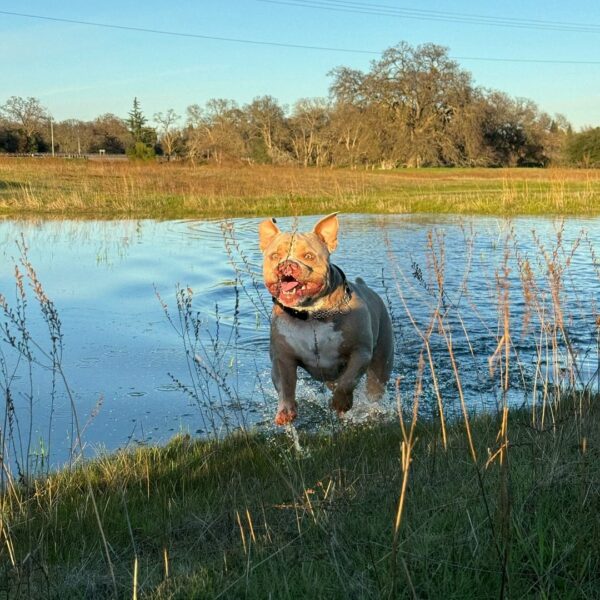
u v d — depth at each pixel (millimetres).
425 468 1810
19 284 2020
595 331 3680
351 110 37844
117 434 2498
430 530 1414
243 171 22016
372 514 1565
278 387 2424
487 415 2396
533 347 3467
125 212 10812
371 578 1271
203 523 1606
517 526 1372
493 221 9484
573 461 1653
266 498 1750
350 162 37156
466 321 3949
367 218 10094
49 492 1831
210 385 3010
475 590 1231
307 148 39281
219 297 4656
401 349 3471
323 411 2811
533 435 1930
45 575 1326
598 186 16594
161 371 3160
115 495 1852
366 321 2422
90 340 3596
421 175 25453
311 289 2275
